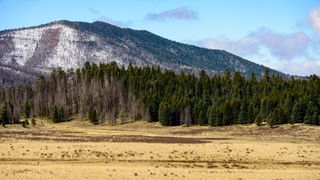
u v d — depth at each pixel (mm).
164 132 134625
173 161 60094
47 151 64312
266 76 182000
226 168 55906
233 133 123875
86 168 52250
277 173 52875
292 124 130125
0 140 80438
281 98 140750
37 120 174500
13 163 55812
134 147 68750
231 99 155000
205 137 108312
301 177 51094
